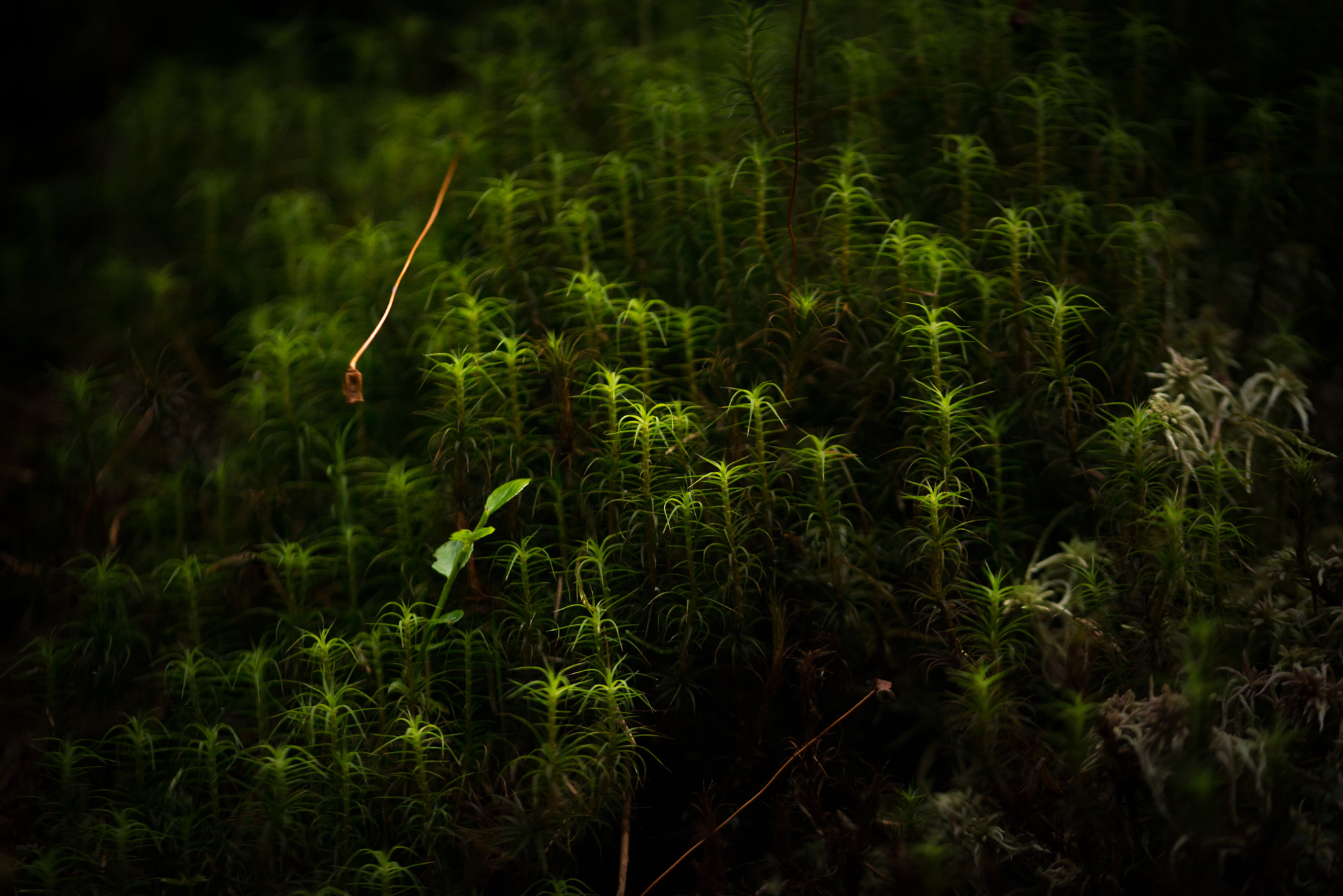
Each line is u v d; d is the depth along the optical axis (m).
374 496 0.64
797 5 0.74
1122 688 0.58
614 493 0.60
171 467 0.68
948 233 0.65
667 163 0.65
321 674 0.60
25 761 0.63
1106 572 0.60
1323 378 0.66
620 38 0.79
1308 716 0.56
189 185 0.81
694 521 0.58
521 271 0.65
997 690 0.56
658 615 0.59
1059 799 0.57
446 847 0.58
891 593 0.60
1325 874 0.55
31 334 0.79
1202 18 0.70
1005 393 0.62
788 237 0.64
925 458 0.60
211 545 0.65
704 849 0.58
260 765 0.57
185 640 0.63
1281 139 0.66
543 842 0.57
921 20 0.69
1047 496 0.63
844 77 0.68
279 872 0.58
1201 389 0.61
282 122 0.82
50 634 0.62
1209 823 0.53
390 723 0.58
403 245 0.68
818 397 0.63
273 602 0.64
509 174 0.67
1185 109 0.68
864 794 0.59
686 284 0.65
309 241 0.73
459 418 0.60
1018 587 0.59
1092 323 0.64
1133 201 0.66
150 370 0.71
